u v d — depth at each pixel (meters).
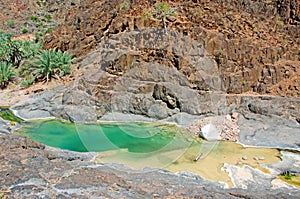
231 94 16.72
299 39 20.56
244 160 11.03
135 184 7.14
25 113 15.76
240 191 8.12
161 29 16.98
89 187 6.47
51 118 14.98
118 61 13.87
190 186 7.71
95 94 12.58
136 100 11.55
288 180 9.90
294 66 18.59
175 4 21.30
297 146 12.30
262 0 23.02
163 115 11.77
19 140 9.21
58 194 6.10
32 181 6.54
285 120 14.58
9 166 7.14
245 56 18.11
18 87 20.27
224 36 18.34
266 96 16.53
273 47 19.03
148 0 21.45
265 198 7.23
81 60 21.08
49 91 18.14
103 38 21.09
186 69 13.94
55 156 9.27
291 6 22.14
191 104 12.43
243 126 13.87
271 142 12.58
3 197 5.91
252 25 20.72
